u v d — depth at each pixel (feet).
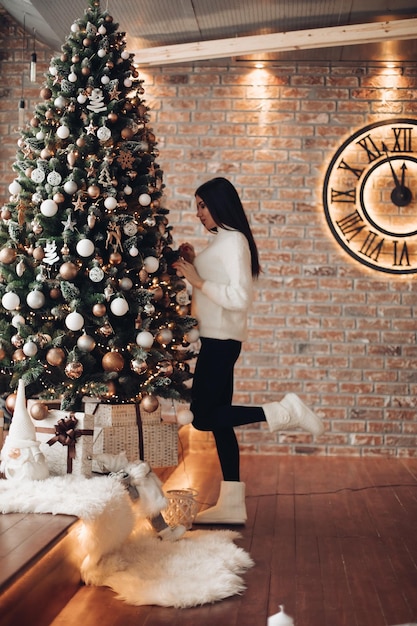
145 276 11.00
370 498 13.71
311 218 18.66
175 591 8.30
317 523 11.80
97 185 10.75
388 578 9.20
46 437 10.19
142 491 9.83
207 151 18.83
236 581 8.79
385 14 15.34
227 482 11.62
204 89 18.83
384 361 18.48
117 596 8.37
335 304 18.60
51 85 11.22
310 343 18.60
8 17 18.66
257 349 18.65
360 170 18.60
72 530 8.28
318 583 8.98
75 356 10.33
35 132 11.31
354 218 18.56
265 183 18.74
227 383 12.01
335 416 18.48
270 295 18.67
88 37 11.10
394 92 18.54
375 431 18.40
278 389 18.60
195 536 10.52
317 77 18.67
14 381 10.80
